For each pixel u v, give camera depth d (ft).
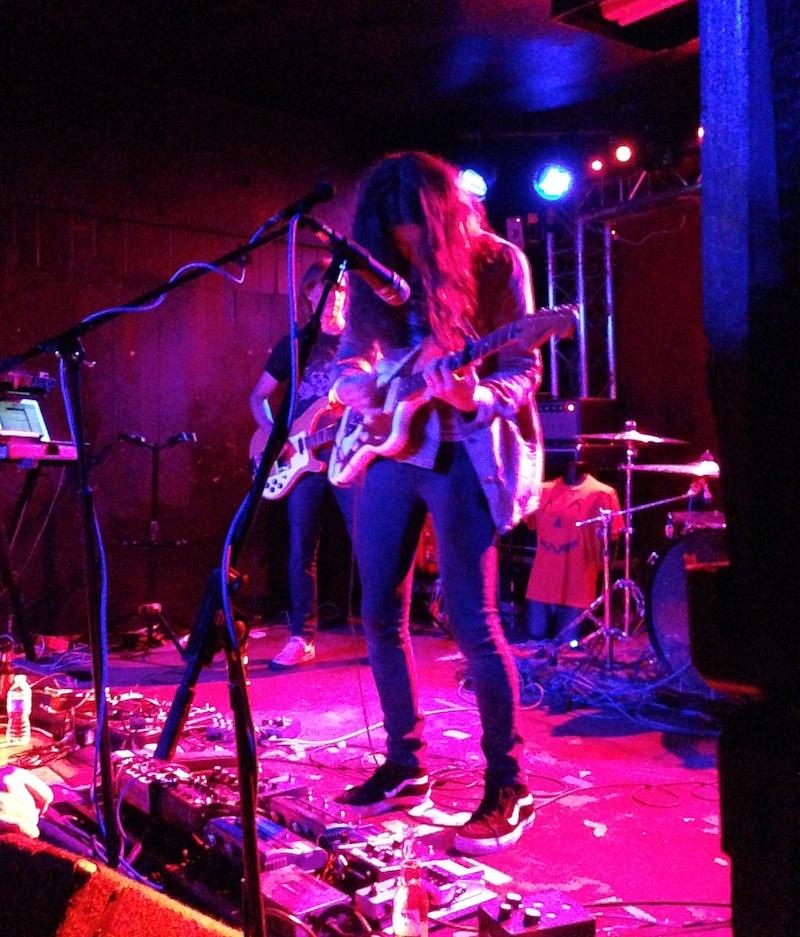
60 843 6.89
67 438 17.80
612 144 20.58
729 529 2.10
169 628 16.78
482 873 6.72
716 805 8.84
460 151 23.09
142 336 18.61
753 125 2.02
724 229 2.09
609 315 21.80
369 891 6.02
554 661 15.19
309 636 15.71
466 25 17.12
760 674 2.03
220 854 6.43
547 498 17.17
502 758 7.90
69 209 17.69
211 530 19.54
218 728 10.37
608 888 6.98
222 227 19.58
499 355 8.03
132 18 16.40
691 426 20.79
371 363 8.45
